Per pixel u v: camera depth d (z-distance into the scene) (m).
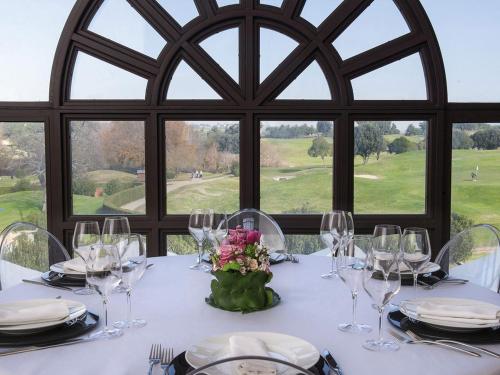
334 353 1.17
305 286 1.78
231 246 1.49
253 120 3.46
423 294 1.65
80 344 1.23
